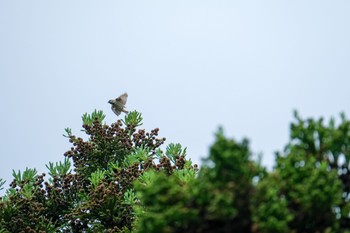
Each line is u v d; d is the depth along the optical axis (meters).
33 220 36.06
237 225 17.81
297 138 19.91
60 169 38.09
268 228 17.55
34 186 37.59
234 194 17.77
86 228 36.75
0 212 35.44
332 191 18.44
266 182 17.94
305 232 18.70
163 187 18.33
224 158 17.70
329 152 19.77
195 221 17.91
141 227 18.27
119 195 35.25
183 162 33.78
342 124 19.78
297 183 18.73
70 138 39.56
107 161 39.62
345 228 19.12
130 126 40.16
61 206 37.97
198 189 17.84
